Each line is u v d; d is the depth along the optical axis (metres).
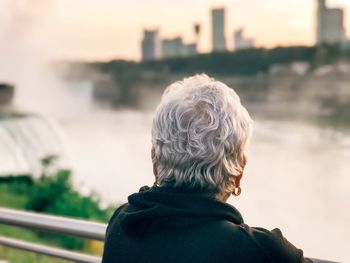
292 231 35.12
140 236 1.31
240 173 1.34
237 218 1.28
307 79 127.31
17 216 2.05
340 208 41.16
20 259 4.06
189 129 1.28
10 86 89.00
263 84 127.44
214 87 1.33
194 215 1.25
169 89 1.41
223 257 1.21
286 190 47.62
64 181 14.37
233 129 1.29
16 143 28.78
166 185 1.31
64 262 3.75
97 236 1.82
